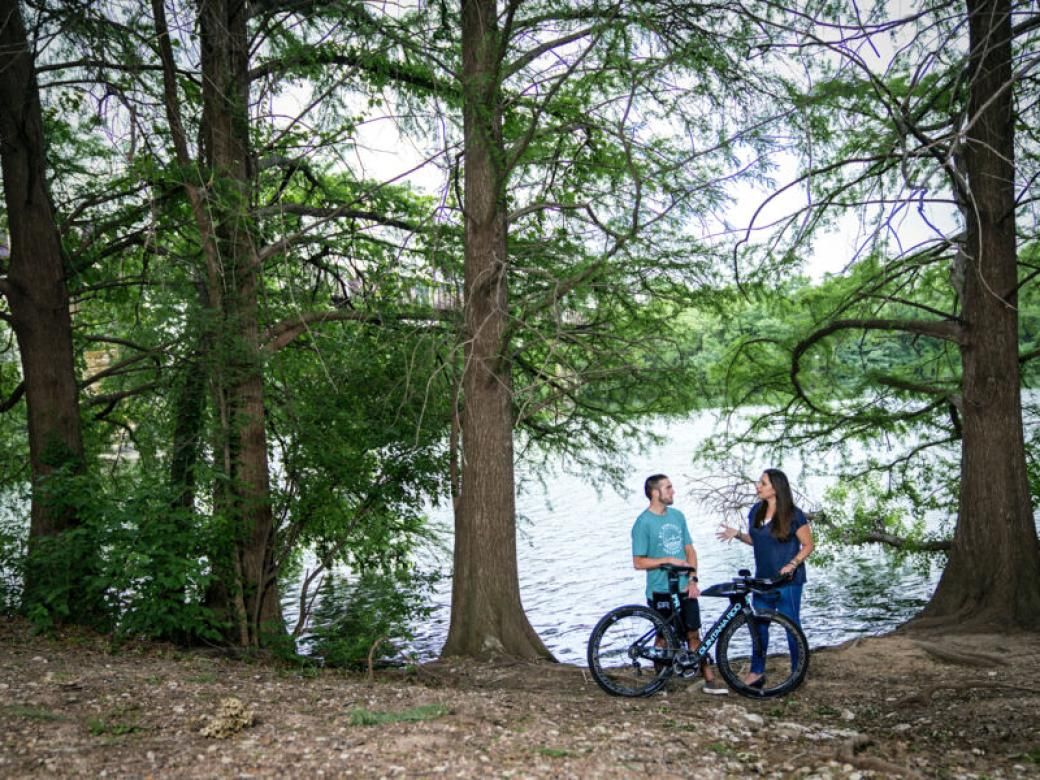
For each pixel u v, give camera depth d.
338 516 13.62
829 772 5.12
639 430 15.83
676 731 6.07
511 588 11.55
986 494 11.74
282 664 10.51
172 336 12.41
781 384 17.53
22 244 11.80
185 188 12.63
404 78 13.04
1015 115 12.07
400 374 13.58
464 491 11.80
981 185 11.75
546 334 11.80
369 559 14.61
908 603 19.89
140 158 11.84
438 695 7.08
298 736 5.59
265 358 12.00
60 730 5.64
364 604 14.48
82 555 10.30
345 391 13.84
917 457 18.22
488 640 11.29
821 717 6.91
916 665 8.92
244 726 5.78
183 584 9.73
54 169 13.19
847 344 16.89
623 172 12.05
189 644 10.63
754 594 7.71
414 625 18.80
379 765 5.04
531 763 5.10
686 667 7.61
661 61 9.81
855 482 18.11
